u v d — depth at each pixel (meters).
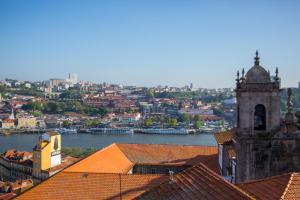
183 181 47.41
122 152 122.25
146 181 83.56
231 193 40.09
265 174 70.69
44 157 192.75
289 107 71.38
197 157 120.69
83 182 82.19
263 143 70.88
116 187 81.69
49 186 80.69
